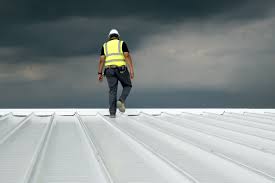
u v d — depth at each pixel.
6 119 9.23
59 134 7.06
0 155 5.18
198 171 4.38
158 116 10.81
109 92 10.10
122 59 10.05
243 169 4.17
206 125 8.39
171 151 5.54
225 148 5.78
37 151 4.95
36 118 9.74
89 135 6.68
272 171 4.34
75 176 4.27
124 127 8.13
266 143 6.19
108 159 5.02
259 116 10.66
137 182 4.02
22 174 4.29
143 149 5.30
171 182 4.01
